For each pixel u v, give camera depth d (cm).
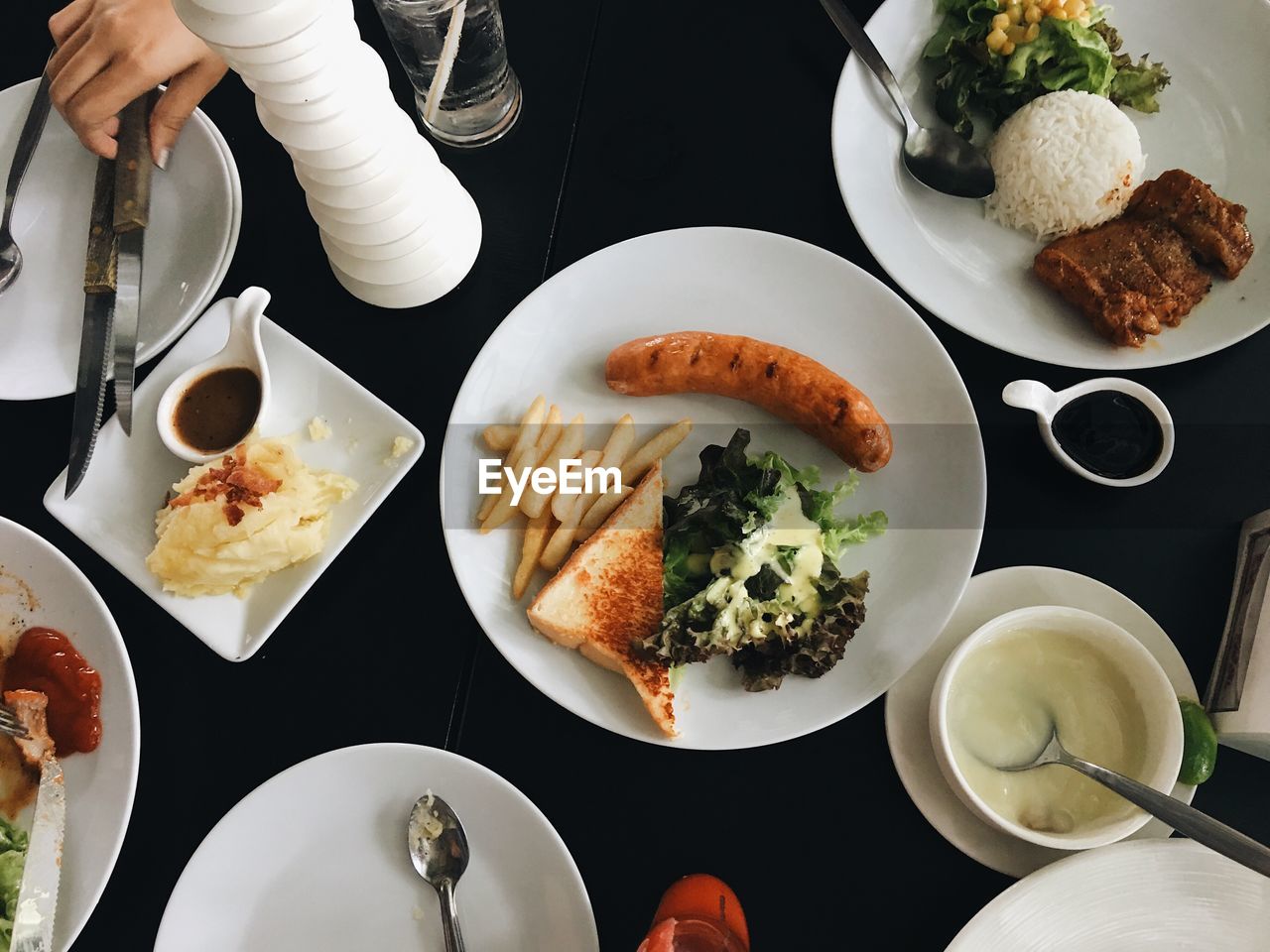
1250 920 54
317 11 50
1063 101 65
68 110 63
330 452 62
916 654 58
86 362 61
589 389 64
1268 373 63
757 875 58
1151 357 61
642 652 57
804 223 66
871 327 63
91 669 60
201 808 59
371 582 62
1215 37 67
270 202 67
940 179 66
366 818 58
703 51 69
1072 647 58
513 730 60
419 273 63
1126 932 54
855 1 70
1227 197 65
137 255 63
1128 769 57
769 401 61
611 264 64
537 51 69
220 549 58
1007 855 57
